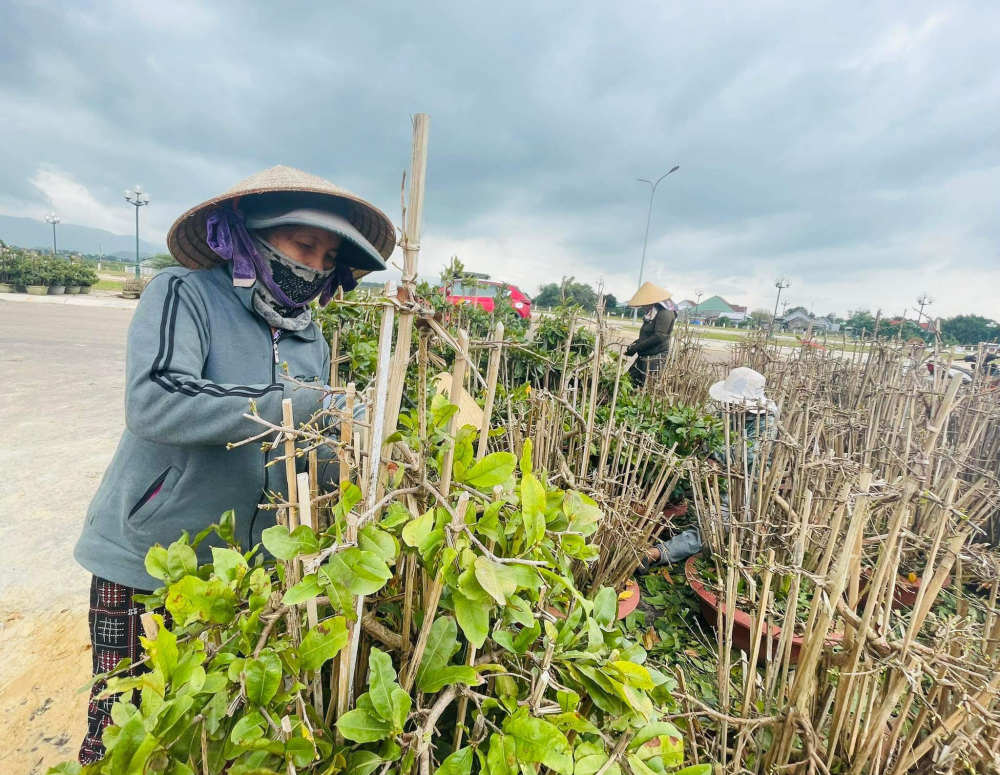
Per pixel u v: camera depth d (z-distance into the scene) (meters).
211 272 1.33
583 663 0.80
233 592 0.70
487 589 0.63
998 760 0.95
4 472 3.46
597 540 1.82
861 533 1.17
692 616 2.26
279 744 0.57
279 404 1.14
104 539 1.23
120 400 5.34
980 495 2.48
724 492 2.79
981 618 1.71
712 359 8.00
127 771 0.53
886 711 1.05
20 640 2.05
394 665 0.85
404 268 0.69
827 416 2.69
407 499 0.83
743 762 1.29
